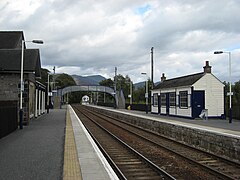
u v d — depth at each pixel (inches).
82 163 417.1
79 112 2298.2
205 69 1365.7
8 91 1045.8
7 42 1571.1
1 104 698.8
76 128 920.9
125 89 4229.8
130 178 395.5
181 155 542.6
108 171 369.1
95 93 5300.2
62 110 2402.8
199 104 1350.9
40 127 958.4
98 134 906.7
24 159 454.6
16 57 1076.5
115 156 553.0
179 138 768.3
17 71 1029.8
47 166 406.0
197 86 1353.3
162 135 881.5
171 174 421.1
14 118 863.7
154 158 538.3
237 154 516.7
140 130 1042.7
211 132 608.1
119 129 1067.3
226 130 823.1
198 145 663.1
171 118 1378.0
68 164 410.9
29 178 344.2
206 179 395.5
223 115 1355.8
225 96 1370.6
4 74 1045.8
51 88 2962.6
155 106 1785.2
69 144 596.4
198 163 473.1
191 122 1132.5
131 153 582.2
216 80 1370.6
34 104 1327.5
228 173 432.5
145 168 454.6
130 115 1332.4
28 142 630.5
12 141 645.9
